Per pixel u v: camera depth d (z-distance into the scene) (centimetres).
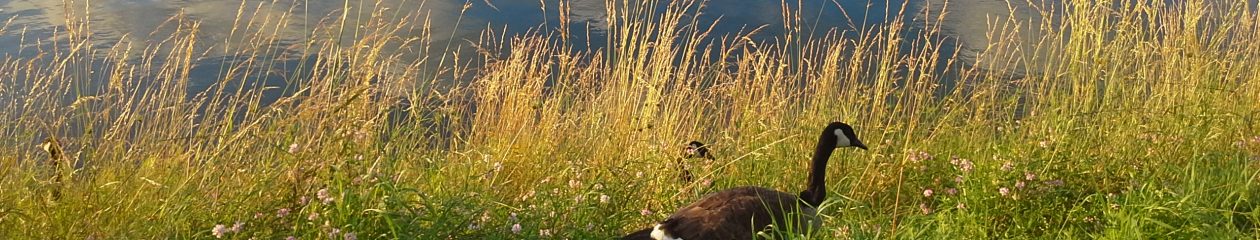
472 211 582
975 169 722
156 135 751
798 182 798
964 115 912
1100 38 905
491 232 567
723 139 864
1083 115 845
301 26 1836
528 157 799
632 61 936
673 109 903
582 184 711
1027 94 964
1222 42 995
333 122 642
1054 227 679
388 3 2073
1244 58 999
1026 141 833
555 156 814
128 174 655
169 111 791
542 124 848
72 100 1111
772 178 798
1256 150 827
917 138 862
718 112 941
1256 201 691
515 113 870
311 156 607
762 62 922
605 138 835
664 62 916
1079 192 705
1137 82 908
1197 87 900
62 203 604
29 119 788
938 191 744
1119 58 908
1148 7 924
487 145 850
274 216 566
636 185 673
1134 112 866
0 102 965
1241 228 666
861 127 860
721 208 584
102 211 588
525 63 946
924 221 664
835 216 689
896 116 893
